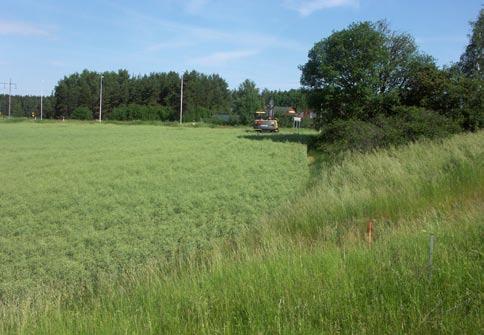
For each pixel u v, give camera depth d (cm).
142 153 3569
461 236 673
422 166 1634
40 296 794
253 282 566
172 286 622
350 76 4175
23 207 1587
